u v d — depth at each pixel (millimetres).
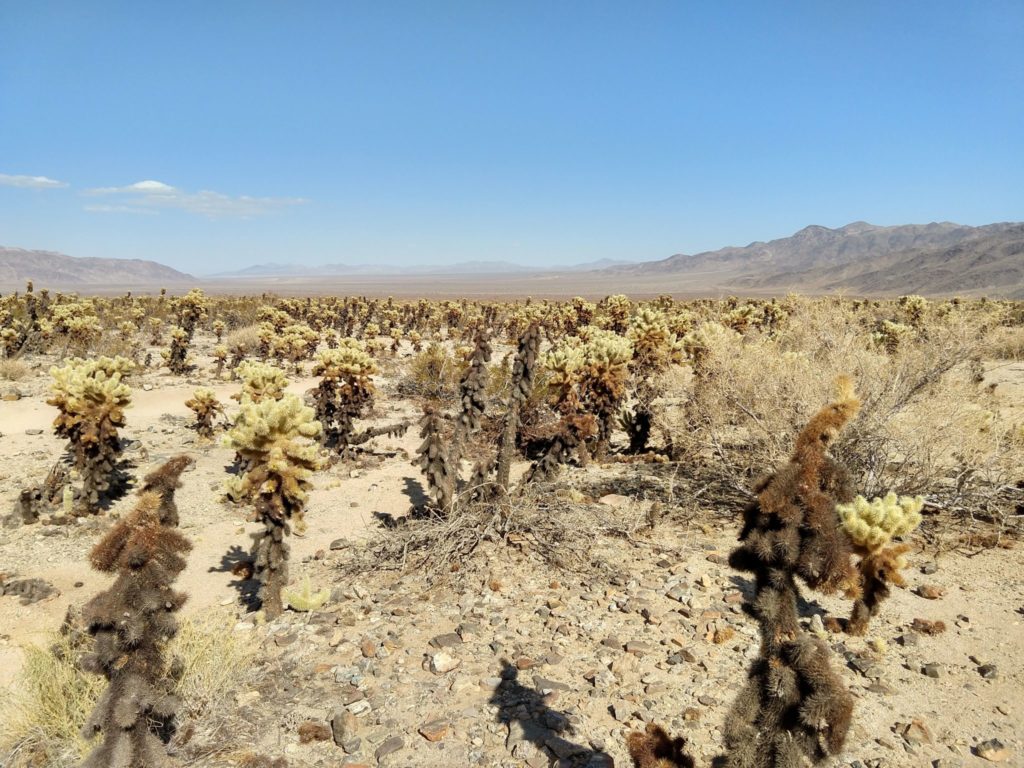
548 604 7188
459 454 10469
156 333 37875
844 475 3195
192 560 9406
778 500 3057
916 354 9820
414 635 6574
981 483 9172
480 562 8352
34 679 5258
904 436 8891
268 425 7023
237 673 5801
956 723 4895
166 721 4871
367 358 14781
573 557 8438
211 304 56969
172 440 16234
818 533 2961
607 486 11711
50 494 11523
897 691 5305
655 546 8812
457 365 22719
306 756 4715
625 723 4945
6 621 7441
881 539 5973
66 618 6312
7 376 23016
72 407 10836
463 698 5387
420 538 8773
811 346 11898
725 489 11016
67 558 9359
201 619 7219
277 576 7262
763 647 3084
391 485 13062
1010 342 13734
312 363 30656
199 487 12750
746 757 2951
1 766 4703
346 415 14875
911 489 9070
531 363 9453
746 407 10234
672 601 7105
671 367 13289
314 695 5516
